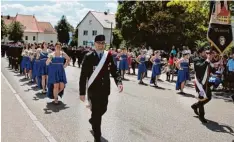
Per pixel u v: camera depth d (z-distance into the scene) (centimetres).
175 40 3447
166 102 1162
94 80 614
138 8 4103
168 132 749
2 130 704
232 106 1162
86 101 1106
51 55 1027
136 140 673
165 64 2445
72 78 1862
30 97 1147
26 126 743
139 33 3953
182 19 3400
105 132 725
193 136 727
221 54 1490
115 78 639
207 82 891
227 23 1475
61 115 878
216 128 812
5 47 3947
